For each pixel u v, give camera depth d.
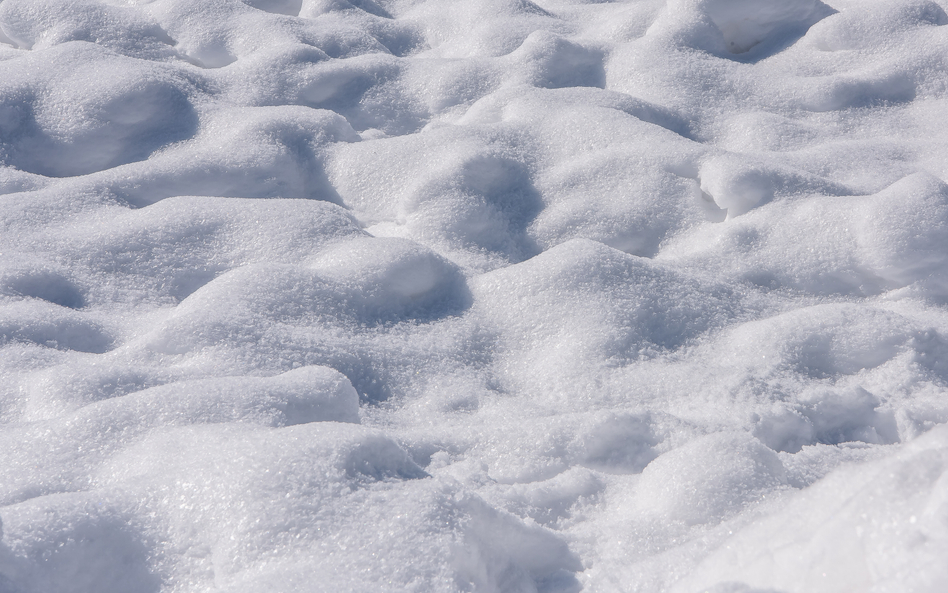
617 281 7.99
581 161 8.48
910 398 7.77
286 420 7.54
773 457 7.50
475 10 9.40
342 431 7.38
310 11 9.45
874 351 7.85
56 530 7.27
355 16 9.41
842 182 8.45
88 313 7.92
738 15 9.14
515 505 7.47
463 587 7.21
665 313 7.96
